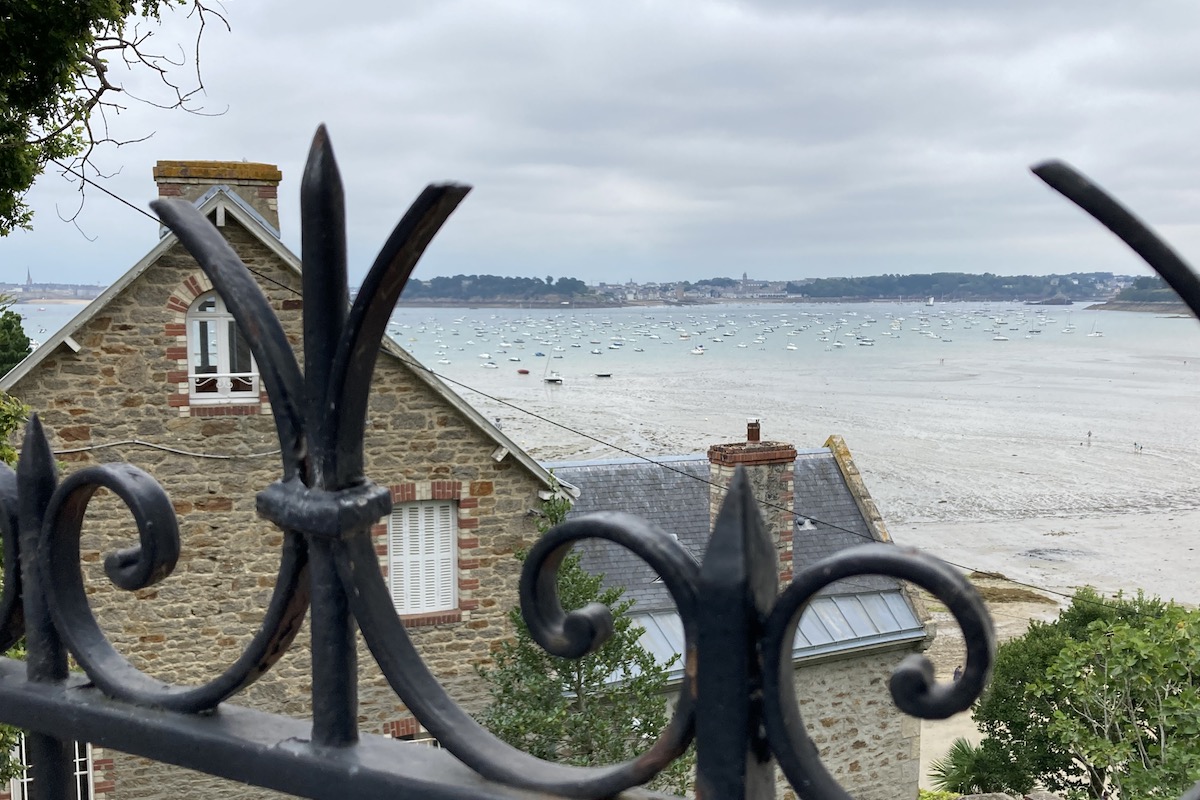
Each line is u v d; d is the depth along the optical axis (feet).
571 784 4.07
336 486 4.52
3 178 33.88
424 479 44.52
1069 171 3.35
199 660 43.29
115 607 42.16
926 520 160.35
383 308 4.35
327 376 4.50
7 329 79.15
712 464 54.03
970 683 3.36
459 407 44.39
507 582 45.98
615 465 58.95
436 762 4.44
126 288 41.70
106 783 41.81
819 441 227.81
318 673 4.62
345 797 4.48
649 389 329.52
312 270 4.48
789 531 53.26
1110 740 30.42
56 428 41.29
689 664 3.85
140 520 4.84
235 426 43.24
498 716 35.53
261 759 4.68
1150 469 208.54
